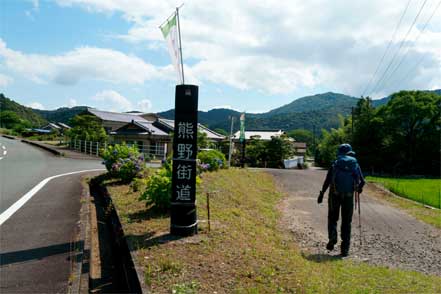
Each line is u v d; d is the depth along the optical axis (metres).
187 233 5.42
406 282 4.85
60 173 14.41
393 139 40.03
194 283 3.83
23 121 79.38
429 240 8.24
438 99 39.38
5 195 9.13
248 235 6.21
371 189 17.61
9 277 4.07
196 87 5.64
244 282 3.98
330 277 4.70
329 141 52.62
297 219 9.76
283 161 38.66
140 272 4.01
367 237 8.27
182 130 5.54
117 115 46.50
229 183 12.62
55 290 3.77
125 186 9.98
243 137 24.14
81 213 7.28
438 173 38.66
